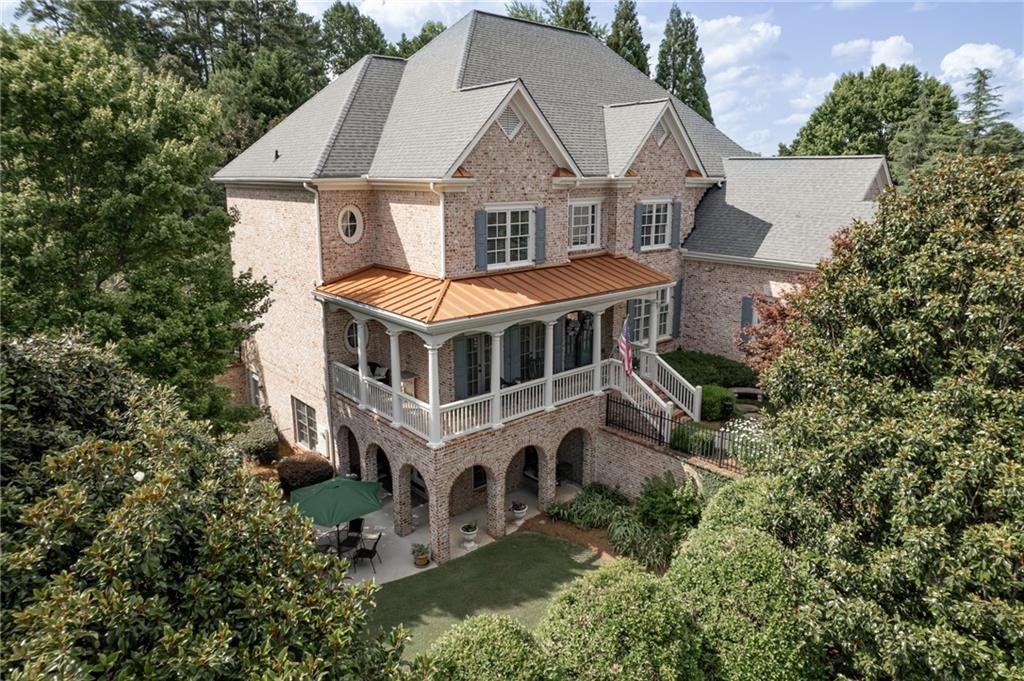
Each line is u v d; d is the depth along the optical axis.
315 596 8.42
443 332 17.91
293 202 22.42
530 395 20.78
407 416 19.39
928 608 11.49
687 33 63.84
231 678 7.18
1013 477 10.40
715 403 23.08
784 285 25.14
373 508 17.97
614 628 11.50
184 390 18.22
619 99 28.36
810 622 11.88
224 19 59.53
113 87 17.55
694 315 28.55
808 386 14.32
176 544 8.20
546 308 19.67
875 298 13.45
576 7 59.00
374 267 22.52
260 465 24.84
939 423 11.66
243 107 45.56
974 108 43.97
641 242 26.06
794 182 27.69
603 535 20.44
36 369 10.09
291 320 24.38
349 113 22.81
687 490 19.92
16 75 15.91
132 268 18.94
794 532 14.23
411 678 8.35
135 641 6.97
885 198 14.77
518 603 17.03
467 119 19.84
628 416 22.34
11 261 16.23
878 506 12.20
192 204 19.50
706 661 12.28
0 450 8.45
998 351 11.85
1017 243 12.09
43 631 6.37
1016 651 10.35
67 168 17.52
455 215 19.70
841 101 60.22
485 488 23.16
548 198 22.05
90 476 8.36
